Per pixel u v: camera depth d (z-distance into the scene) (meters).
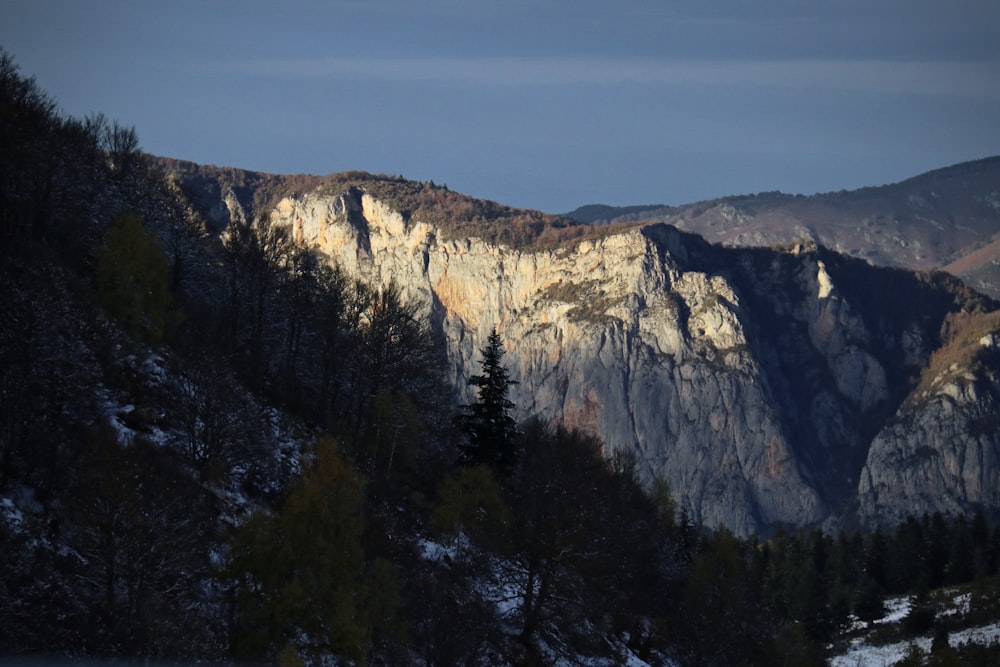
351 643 149.25
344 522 157.25
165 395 183.88
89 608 134.00
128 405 175.25
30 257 189.38
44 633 128.25
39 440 149.12
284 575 149.75
